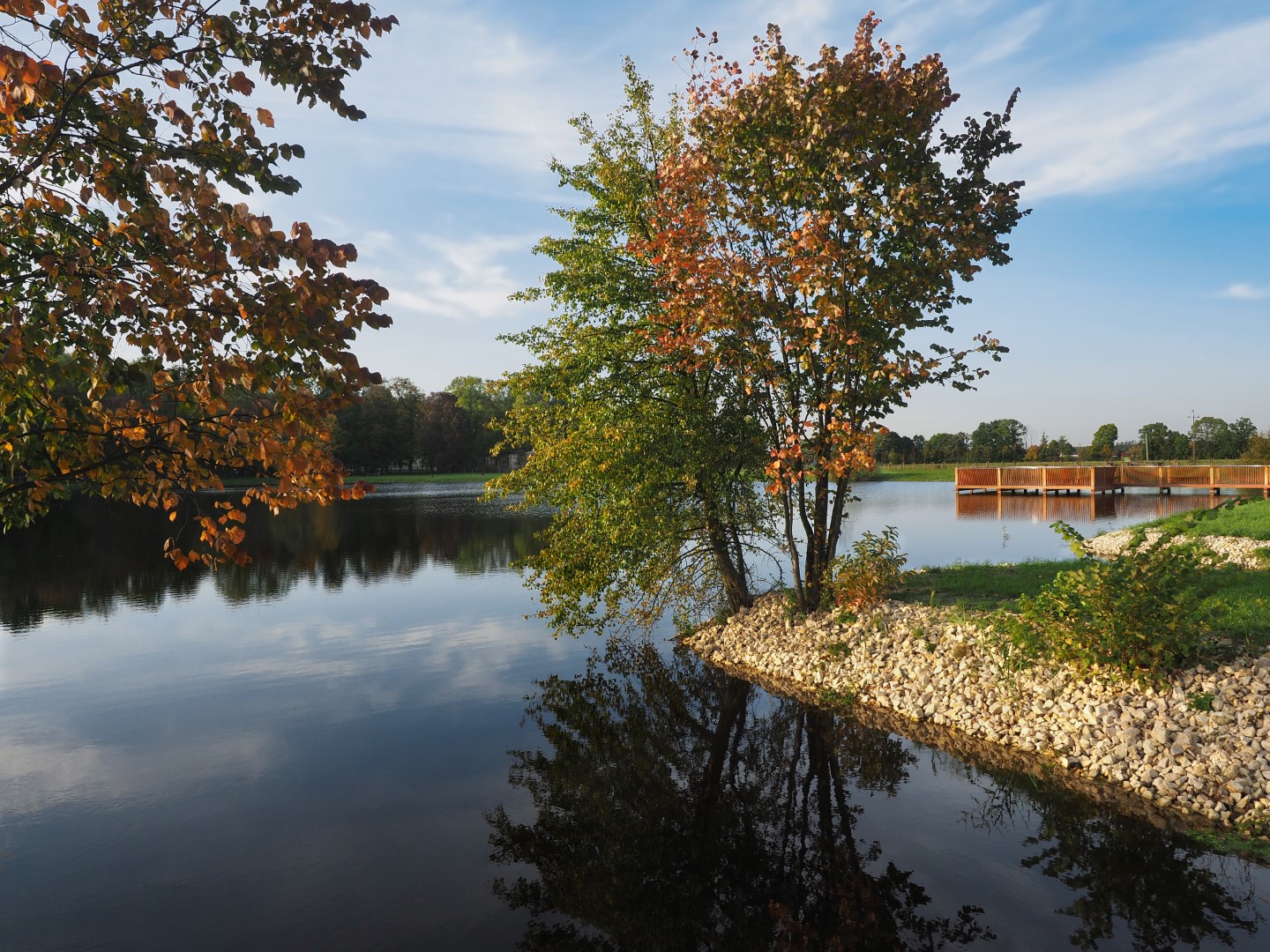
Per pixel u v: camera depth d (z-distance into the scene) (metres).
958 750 8.11
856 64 9.80
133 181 3.94
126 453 4.06
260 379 3.64
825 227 9.89
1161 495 42.25
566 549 12.71
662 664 12.05
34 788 7.44
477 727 9.20
